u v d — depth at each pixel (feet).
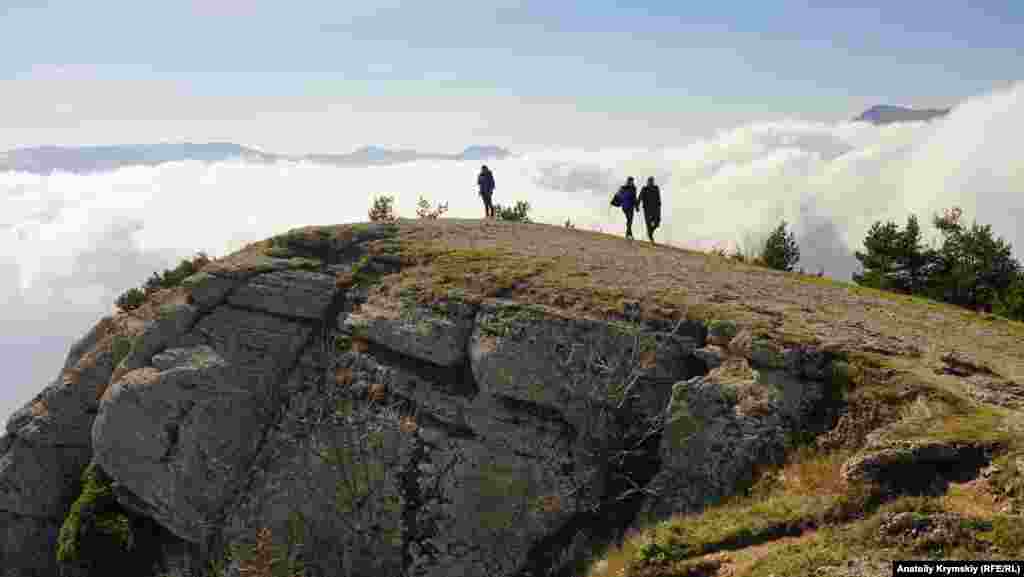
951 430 45.57
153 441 80.84
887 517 39.78
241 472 80.43
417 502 68.69
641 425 62.54
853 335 62.85
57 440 91.04
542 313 70.44
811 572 38.04
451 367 74.54
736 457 53.57
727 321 64.23
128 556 80.48
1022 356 60.18
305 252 99.71
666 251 101.86
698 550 44.21
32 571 87.86
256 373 85.66
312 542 71.56
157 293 101.14
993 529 37.09
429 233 103.55
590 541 58.85
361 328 81.10
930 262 138.21
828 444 50.88
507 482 65.67
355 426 75.36
